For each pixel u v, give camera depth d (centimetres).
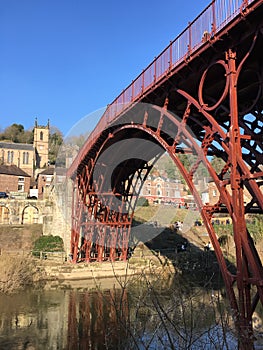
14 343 1263
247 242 737
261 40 777
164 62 1168
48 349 1205
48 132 8406
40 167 7781
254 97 1030
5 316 1598
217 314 898
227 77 827
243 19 750
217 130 868
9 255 2433
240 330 696
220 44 853
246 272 741
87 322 1503
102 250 2711
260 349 923
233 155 776
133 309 1373
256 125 1018
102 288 2200
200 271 2311
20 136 9862
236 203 763
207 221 914
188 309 873
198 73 993
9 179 5469
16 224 4022
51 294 2044
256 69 860
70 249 2806
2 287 2069
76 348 1201
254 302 747
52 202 3531
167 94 1173
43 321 1527
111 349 1088
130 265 2619
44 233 3450
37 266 2519
